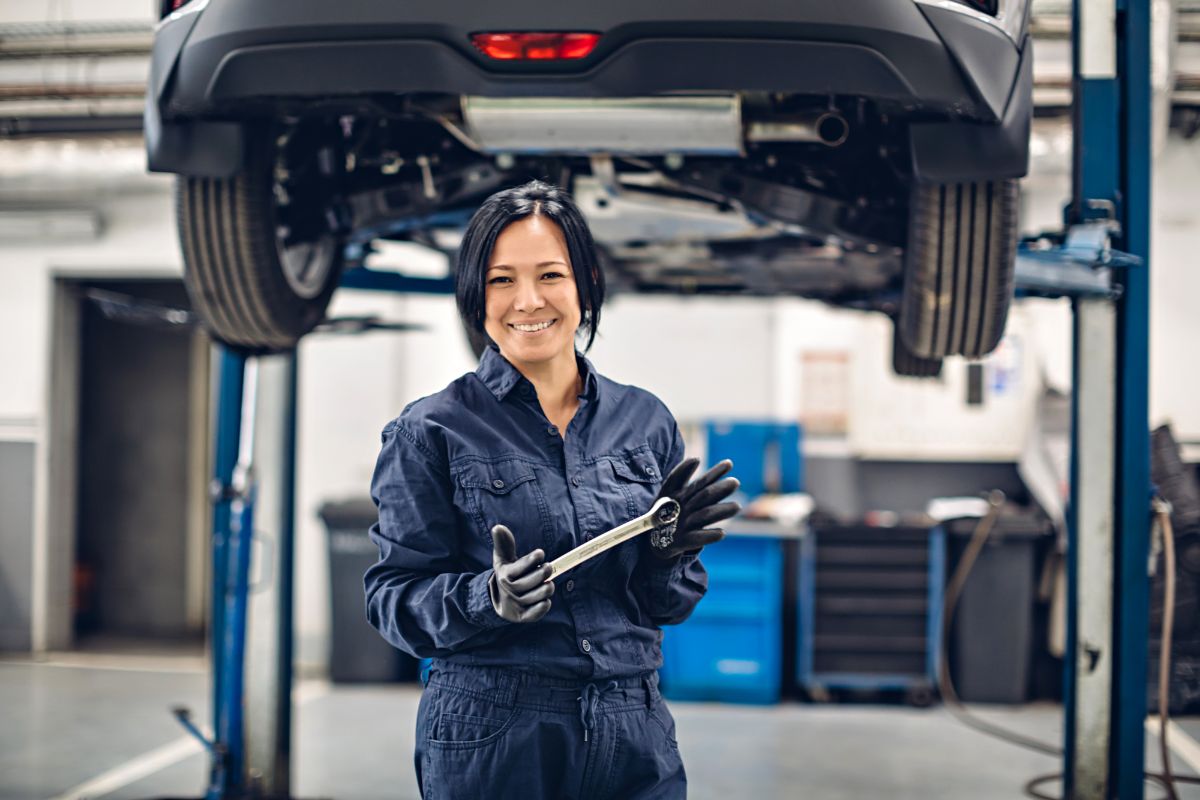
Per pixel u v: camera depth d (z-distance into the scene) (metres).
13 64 6.26
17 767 5.08
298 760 5.23
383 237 3.92
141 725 5.93
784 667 6.92
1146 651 3.13
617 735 1.80
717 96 2.46
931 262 2.79
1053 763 5.28
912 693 6.34
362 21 2.33
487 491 1.79
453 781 1.78
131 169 6.60
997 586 6.36
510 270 1.82
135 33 6.09
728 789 4.82
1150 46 3.12
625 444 1.90
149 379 8.88
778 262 3.98
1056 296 3.24
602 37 2.29
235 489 4.01
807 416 6.91
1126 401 3.15
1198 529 5.14
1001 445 6.45
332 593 6.92
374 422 7.25
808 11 2.27
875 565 6.38
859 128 2.85
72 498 8.08
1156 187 6.35
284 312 3.26
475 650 1.79
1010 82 2.46
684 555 1.85
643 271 4.66
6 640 7.81
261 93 2.45
